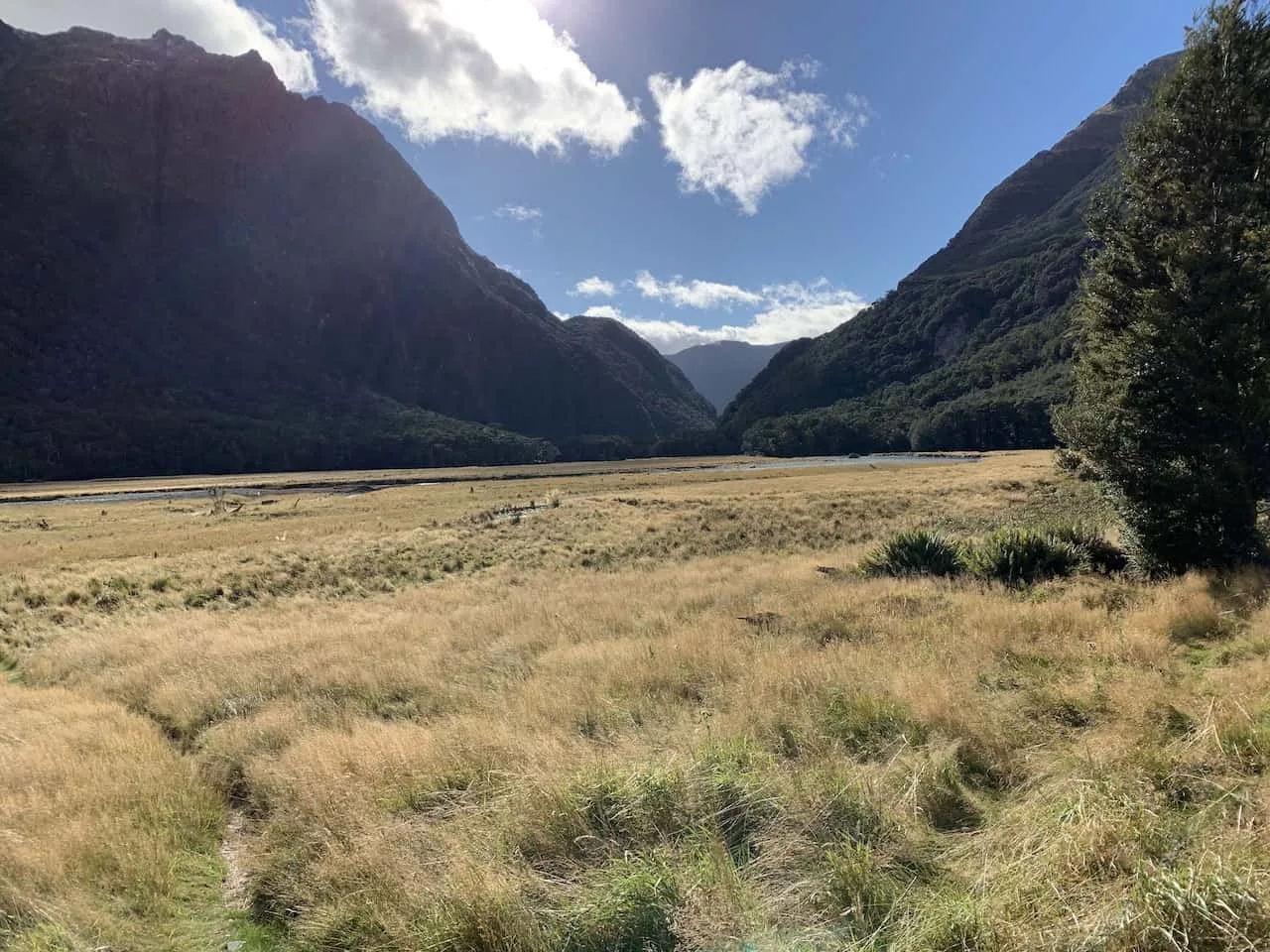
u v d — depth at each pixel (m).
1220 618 6.82
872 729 4.65
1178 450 10.05
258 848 4.12
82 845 3.88
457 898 2.99
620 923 2.79
